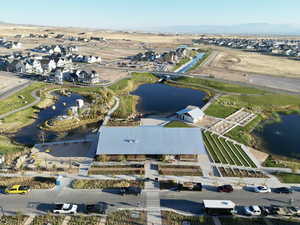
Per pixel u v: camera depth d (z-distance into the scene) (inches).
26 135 2333.9
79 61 5639.8
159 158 1892.2
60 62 4987.7
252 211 1364.4
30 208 1385.3
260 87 3902.6
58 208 1349.7
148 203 1435.8
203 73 4854.8
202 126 2534.5
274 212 1365.7
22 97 3186.5
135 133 2032.5
